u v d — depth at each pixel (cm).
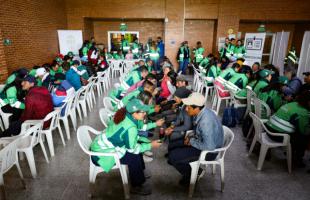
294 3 956
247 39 908
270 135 296
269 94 364
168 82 425
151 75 370
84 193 244
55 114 317
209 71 585
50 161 305
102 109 295
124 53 1005
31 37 656
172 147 272
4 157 217
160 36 1076
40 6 712
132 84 401
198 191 249
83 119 465
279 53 905
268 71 412
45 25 750
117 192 246
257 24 1094
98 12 959
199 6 971
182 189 253
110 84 796
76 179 268
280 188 258
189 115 249
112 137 211
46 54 760
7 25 540
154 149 338
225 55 904
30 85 347
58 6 865
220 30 991
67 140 369
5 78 477
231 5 966
